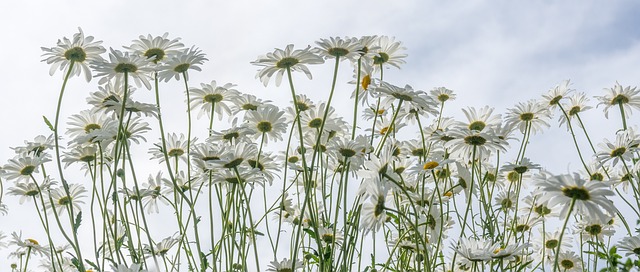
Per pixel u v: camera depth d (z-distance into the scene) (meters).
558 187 0.77
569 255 1.12
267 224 1.04
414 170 0.97
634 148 1.07
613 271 1.05
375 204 0.85
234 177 0.96
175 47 1.02
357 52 0.96
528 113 1.14
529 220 1.12
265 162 1.01
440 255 1.07
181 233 0.99
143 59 0.95
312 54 0.95
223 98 1.08
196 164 0.98
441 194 1.08
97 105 0.99
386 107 1.04
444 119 1.14
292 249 1.08
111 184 0.99
